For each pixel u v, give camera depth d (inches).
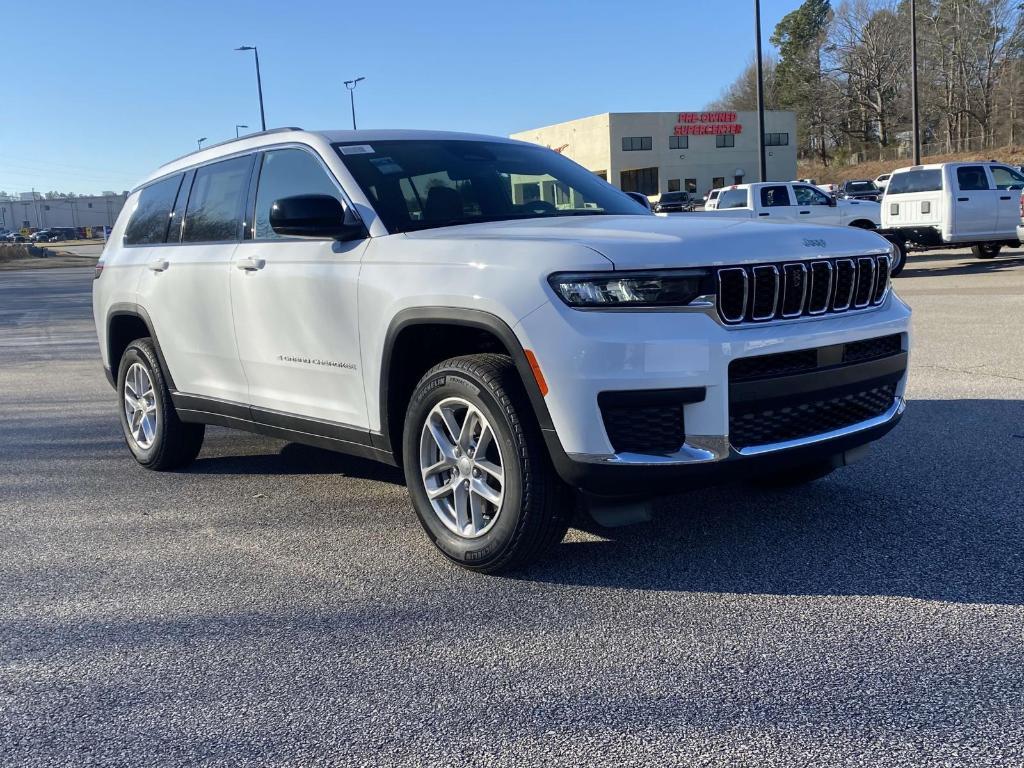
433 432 149.9
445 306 142.3
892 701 104.1
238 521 185.0
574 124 2379.4
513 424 136.0
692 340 126.8
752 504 178.2
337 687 114.2
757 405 131.7
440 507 153.4
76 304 872.9
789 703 104.8
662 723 102.0
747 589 138.3
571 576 146.6
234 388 196.4
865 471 196.1
